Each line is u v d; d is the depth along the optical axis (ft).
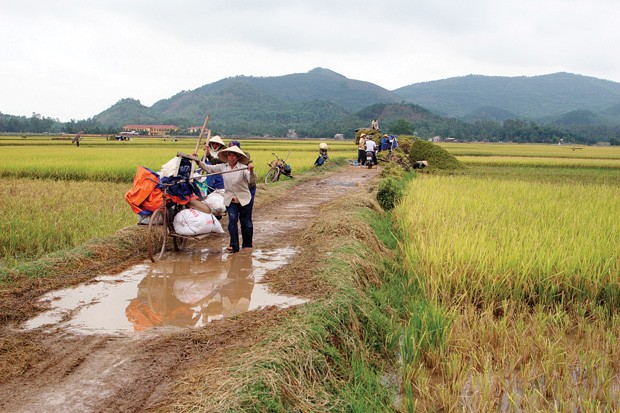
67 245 28.43
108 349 15.35
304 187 60.03
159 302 19.62
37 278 21.39
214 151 30.25
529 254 25.12
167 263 25.18
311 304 18.28
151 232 24.97
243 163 27.30
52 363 14.38
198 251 27.86
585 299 23.02
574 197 46.65
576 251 25.18
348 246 25.61
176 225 26.78
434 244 26.84
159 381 13.39
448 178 67.26
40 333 16.44
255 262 25.50
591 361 16.87
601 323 20.06
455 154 186.19
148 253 24.91
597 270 24.06
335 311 17.72
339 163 98.78
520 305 21.76
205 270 24.03
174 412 11.67
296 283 21.38
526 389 15.19
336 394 14.21
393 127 655.76
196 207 27.50
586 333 19.35
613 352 17.63
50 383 13.24
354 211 35.76
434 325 18.15
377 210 40.98
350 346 16.75
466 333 18.81
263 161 93.71
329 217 32.24
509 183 60.08
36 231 30.12
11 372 13.78
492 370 16.69
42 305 18.92
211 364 14.06
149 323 17.48
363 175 76.43
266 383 12.64
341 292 19.40
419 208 39.04
